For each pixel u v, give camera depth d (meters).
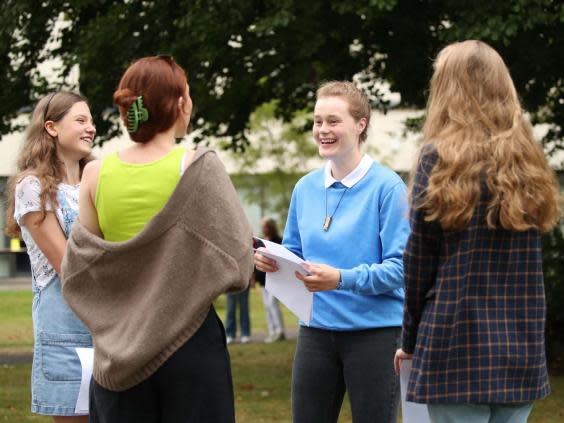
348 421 12.28
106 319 5.09
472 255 5.02
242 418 12.79
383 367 6.68
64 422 6.83
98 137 18.75
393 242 6.63
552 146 19.97
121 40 17.44
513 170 4.97
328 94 6.87
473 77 5.15
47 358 6.77
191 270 4.96
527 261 5.09
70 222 6.88
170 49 16.95
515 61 16.67
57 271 6.78
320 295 6.84
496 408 5.18
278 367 18.70
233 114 20.06
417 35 17.25
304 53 16.41
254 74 18.67
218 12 16.19
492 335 5.00
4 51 18.50
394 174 6.82
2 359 20.78
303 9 15.96
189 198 4.98
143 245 5.00
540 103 17.88
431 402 5.01
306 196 7.07
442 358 5.02
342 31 17.00
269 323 24.58
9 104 19.81
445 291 5.05
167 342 4.93
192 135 21.14
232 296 24.27
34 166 6.98
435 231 5.07
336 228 6.83
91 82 18.05
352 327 6.70
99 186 5.18
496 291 5.05
